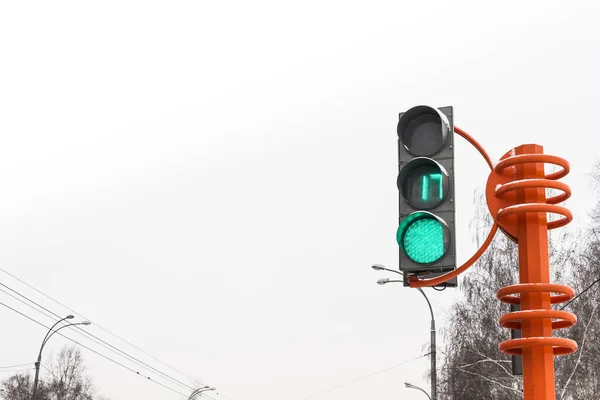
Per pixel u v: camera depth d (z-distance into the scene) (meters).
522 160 5.93
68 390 64.62
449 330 31.05
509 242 30.89
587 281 27.50
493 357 28.14
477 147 6.31
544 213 5.88
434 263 5.57
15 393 59.91
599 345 25.94
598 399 25.16
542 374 5.64
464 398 28.42
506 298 6.06
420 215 5.66
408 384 37.81
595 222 31.81
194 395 67.25
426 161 5.75
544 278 5.79
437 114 5.80
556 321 6.12
